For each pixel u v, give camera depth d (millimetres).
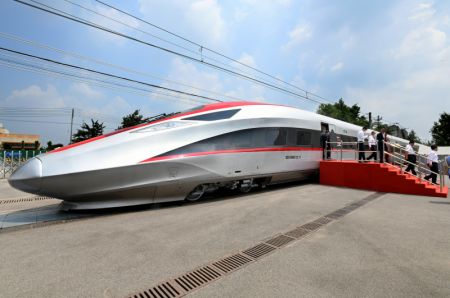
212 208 5871
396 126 25641
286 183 10438
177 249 3445
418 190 7531
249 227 4371
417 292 2373
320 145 10547
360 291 2400
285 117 8859
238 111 7527
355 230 4156
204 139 6445
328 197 7145
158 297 2359
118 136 5715
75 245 3619
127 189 5465
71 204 5340
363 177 8734
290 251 3342
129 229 4340
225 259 3129
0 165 16203
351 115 45625
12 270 2881
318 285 2514
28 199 7684
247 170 7340
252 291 2424
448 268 2844
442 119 46750
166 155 5793
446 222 4594
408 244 3541
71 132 38750
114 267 2932
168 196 6078
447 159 7250
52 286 2537
